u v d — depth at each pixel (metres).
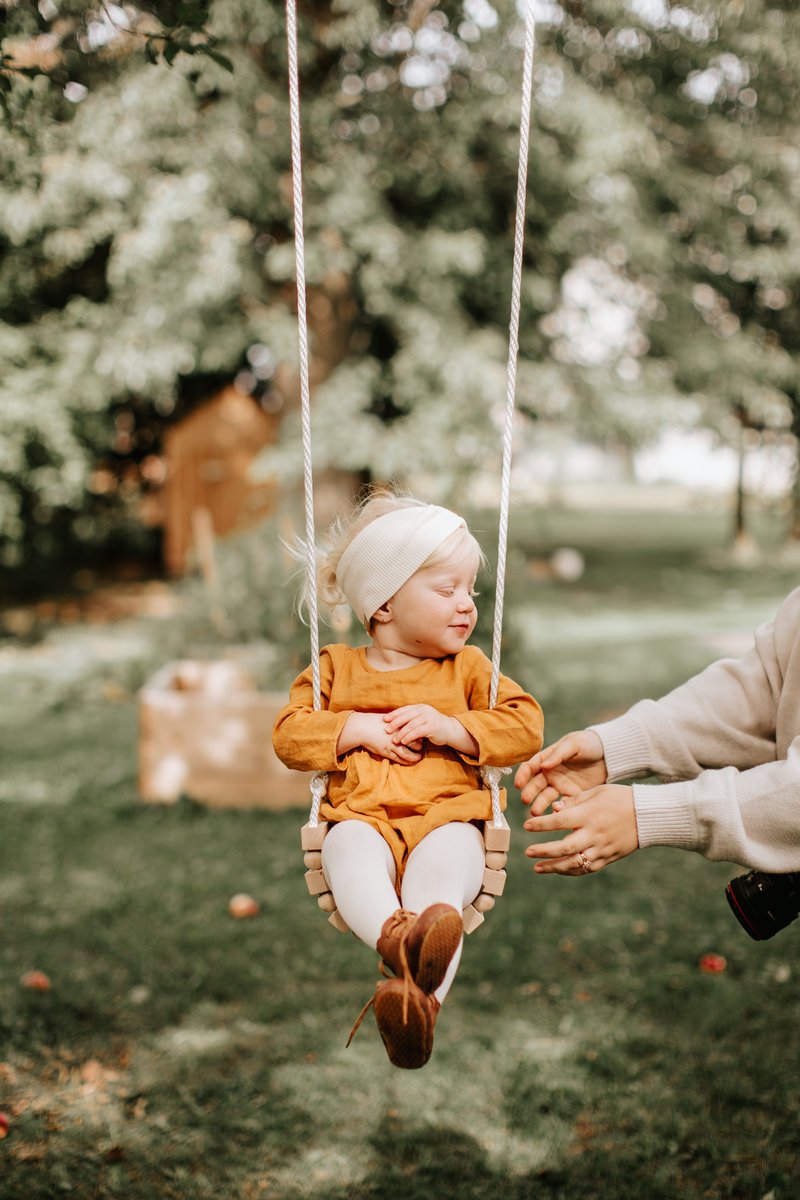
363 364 12.81
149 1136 3.35
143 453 17.94
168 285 11.51
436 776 2.35
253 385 17.45
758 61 11.90
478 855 2.26
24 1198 3.04
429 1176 3.15
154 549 19.23
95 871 5.57
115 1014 4.09
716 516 31.50
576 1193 3.07
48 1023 4.00
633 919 4.94
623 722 2.55
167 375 12.07
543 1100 3.52
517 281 2.41
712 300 15.71
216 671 7.25
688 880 5.44
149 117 10.08
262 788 6.48
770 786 2.21
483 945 4.64
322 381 13.49
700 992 4.20
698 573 18.05
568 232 12.87
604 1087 3.59
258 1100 3.54
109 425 14.29
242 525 16.91
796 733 2.39
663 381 13.97
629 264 13.64
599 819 2.27
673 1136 3.33
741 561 19.34
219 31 9.77
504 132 12.02
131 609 14.73
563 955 4.59
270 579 8.48
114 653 11.55
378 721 2.36
